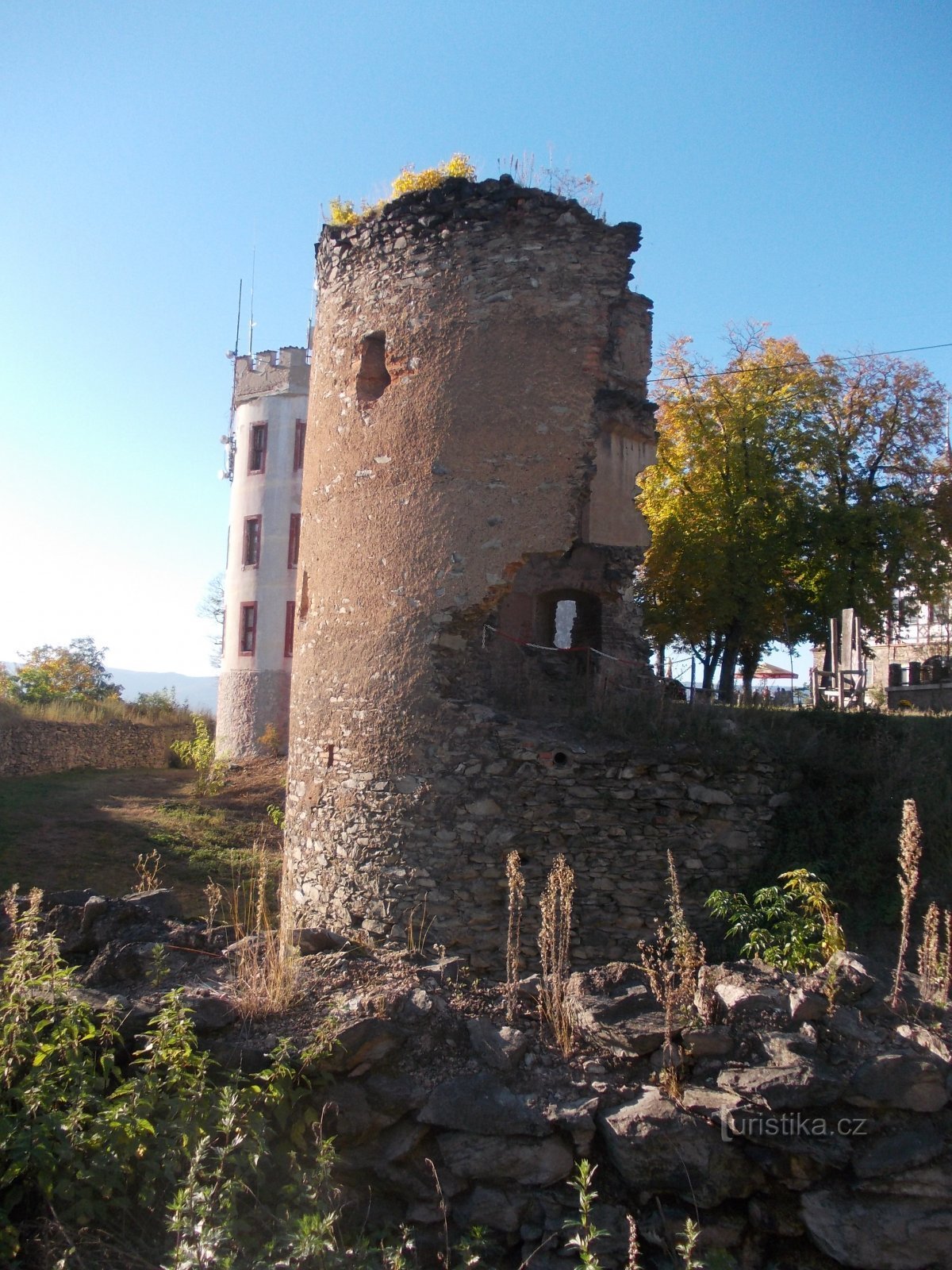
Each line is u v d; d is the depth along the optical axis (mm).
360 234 10727
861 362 23734
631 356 11141
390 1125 4281
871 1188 3916
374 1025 4418
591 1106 4180
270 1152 4004
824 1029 4320
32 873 16594
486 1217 4066
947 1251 3814
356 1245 3830
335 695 10180
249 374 32156
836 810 8859
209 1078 4219
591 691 10070
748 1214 3998
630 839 8805
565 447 9680
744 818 8891
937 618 28547
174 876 17203
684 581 20375
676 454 21953
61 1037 4059
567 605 22000
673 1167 3988
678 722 9266
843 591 21203
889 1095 4027
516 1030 4582
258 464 31547
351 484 10453
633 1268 3469
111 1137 3752
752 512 20688
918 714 11438
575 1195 4074
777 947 6305
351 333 10719
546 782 8938
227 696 31219
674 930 5273
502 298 9773
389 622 9797
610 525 11453
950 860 8188
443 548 9633
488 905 8875
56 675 45406
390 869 9281
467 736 9211
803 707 11531
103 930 5273
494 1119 4176
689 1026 4371
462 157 11852
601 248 9984
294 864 10539
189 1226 3441
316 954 5527
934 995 4535
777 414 21891
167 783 27281
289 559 30734
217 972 5047
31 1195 3730
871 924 7902
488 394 9703
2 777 25531
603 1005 4562
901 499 22844
